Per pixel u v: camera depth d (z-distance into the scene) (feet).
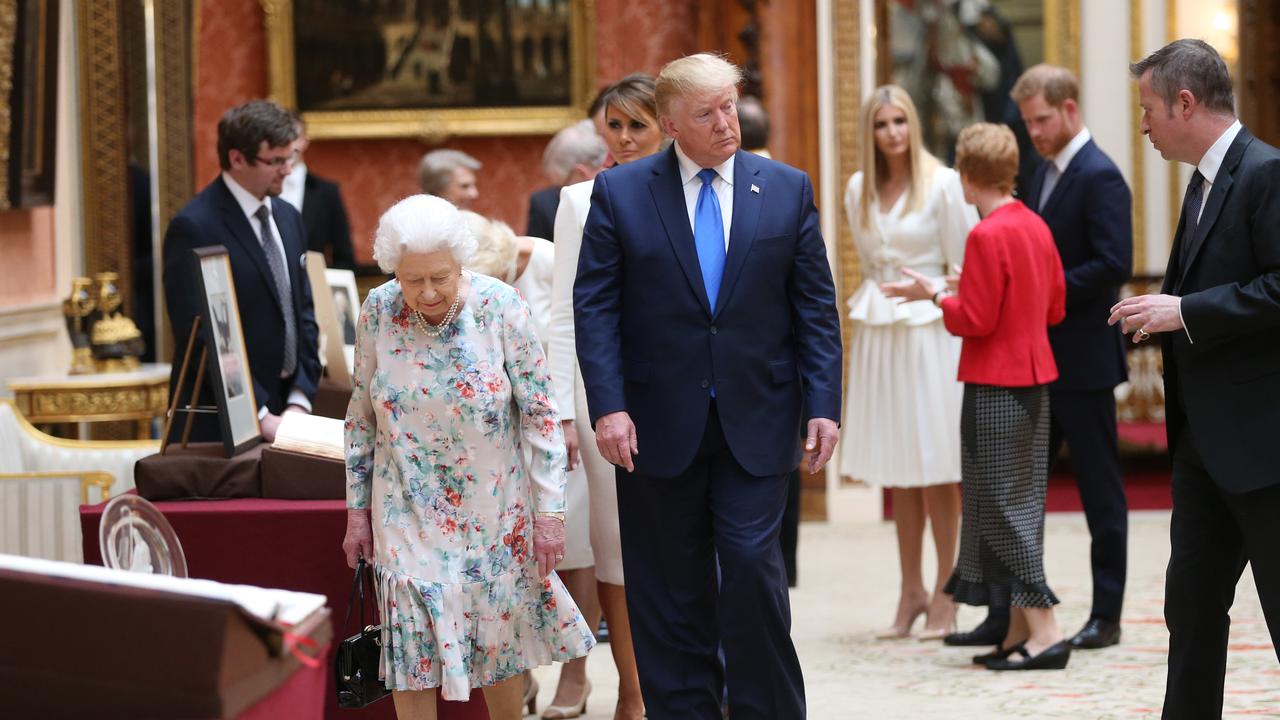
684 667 45.27
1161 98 42.73
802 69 102.99
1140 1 130.62
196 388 50.01
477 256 52.11
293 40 127.75
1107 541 66.18
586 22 127.34
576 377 52.34
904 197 70.90
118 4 92.48
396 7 127.85
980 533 61.72
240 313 57.41
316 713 33.32
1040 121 67.87
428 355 41.55
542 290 57.36
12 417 65.67
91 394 76.84
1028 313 60.95
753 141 73.92
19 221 80.23
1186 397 42.42
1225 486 41.42
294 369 59.93
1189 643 44.09
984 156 61.26
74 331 82.17
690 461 44.21
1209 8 130.11
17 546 47.75
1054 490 115.75
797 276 45.44
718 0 107.86
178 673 27.63
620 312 45.62
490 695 43.73
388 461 41.96
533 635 42.73
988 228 60.39
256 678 29.01
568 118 127.85
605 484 52.49
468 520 41.57
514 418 42.86
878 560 92.12
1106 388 66.18
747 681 43.70
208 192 58.13
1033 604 61.36
